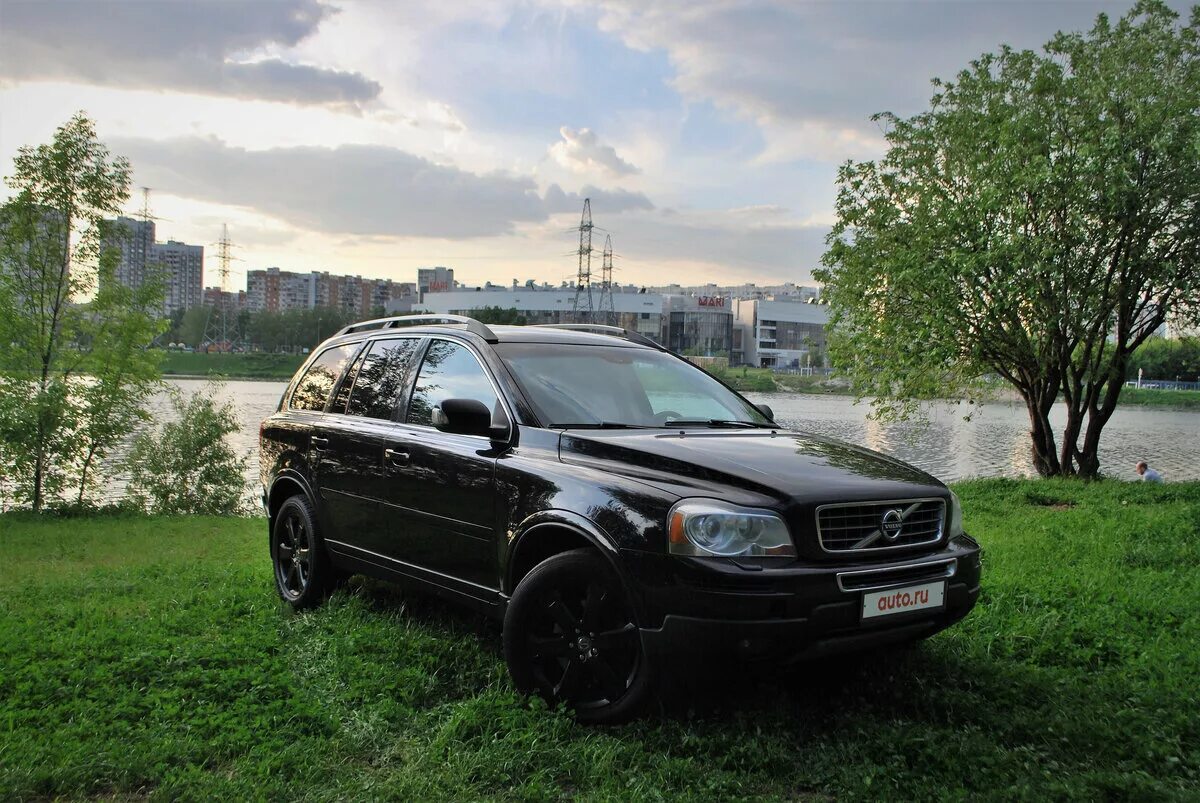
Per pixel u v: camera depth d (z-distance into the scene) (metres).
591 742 3.46
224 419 19.52
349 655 4.44
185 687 4.05
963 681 4.16
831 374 18.86
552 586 3.78
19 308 16.75
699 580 3.30
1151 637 4.95
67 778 3.13
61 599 6.32
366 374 5.52
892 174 16.81
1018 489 12.79
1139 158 14.02
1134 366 18.59
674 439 4.08
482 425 4.20
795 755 3.42
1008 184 14.10
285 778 3.21
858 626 3.40
